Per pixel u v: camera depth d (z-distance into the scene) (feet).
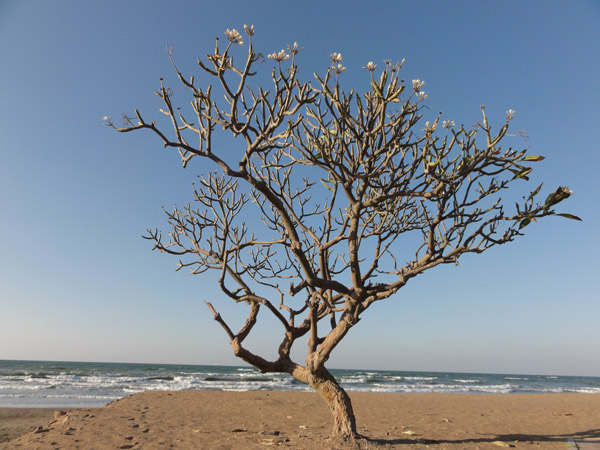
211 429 33.42
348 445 22.63
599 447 27.09
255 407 49.39
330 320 25.54
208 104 15.52
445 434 31.53
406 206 24.43
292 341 25.14
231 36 13.78
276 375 146.30
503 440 29.60
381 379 149.69
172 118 15.02
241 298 22.91
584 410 52.16
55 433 29.32
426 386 116.57
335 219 26.50
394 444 24.70
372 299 21.27
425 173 17.39
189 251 24.85
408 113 16.96
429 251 21.42
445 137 17.93
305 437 27.86
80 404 57.41
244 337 24.30
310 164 18.11
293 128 16.83
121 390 78.74
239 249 23.86
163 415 40.40
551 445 27.99
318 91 16.47
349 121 17.08
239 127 15.80
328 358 23.34
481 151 16.42
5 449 25.18
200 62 13.84
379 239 24.66
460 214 19.16
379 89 15.81
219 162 16.56
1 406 53.62
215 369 235.20
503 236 18.38
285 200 23.15
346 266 26.12
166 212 25.38
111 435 29.19
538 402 63.00
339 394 24.08
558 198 16.10
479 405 57.47
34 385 84.69
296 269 26.94
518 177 16.48
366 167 18.25
